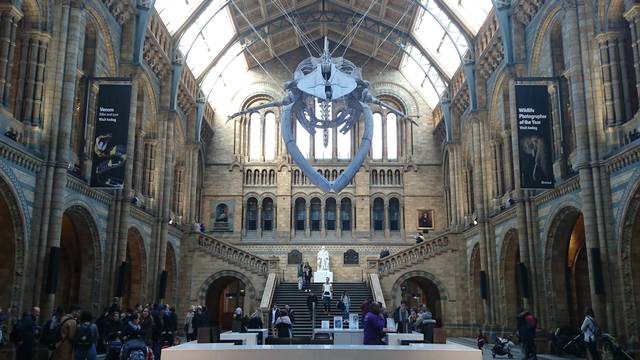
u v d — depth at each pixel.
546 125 23.50
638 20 19.16
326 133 16.69
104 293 25.47
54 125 20.61
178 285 38.00
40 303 19.48
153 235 32.38
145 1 28.95
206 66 42.38
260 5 40.56
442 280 38.69
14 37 19.33
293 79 17.09
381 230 47.59
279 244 46.56
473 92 35.00
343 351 8.97
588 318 17.69
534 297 25.75
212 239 39.22
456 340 33.41
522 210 26.84
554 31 25.94
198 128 41.09
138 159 30.48
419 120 49.22
